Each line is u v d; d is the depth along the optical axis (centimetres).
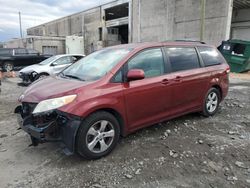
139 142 416
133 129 407
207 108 545
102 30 3484
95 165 345
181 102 475
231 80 1255
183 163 348
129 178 313
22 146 409
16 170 336
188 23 2102
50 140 336
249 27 2345
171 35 2261
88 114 342
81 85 358
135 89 392
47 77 461
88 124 343
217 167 338
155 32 2428
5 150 395
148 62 424
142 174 322
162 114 445
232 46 1568
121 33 3706
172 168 336
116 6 3130
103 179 312
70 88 353
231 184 300
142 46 427
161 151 383
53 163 353
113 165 345
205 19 1970
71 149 335
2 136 451
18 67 1769
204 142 416
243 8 2355
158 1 2350
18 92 938
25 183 305
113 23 3300
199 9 1994
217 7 1884
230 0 1805
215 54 576
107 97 360
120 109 376
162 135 446
